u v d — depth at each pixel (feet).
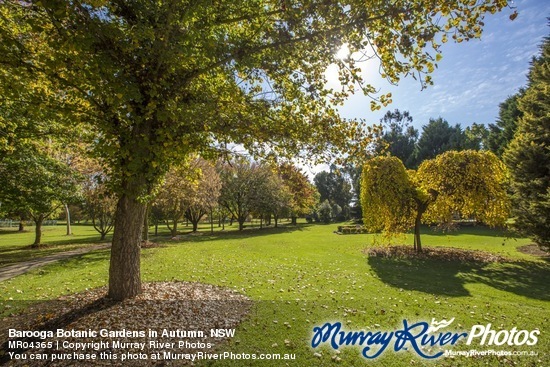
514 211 38.24
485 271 28.78
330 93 15.84
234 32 16.58
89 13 11.84
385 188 38.50
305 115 17.49
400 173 38.81
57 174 44.80
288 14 12.60
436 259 34.60
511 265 31.30
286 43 13.98
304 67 16.14
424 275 26.99
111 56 12.30
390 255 37.29
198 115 13.79
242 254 39.34
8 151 31.45
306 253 40.16
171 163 16.19
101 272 27.61
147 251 42.29
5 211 43.68
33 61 13.55
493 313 16.93
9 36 11.73
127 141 13.92
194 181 22.94
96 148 13.57
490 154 37.65
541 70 44.21
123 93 11.52
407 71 12.84
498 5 10.84
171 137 13.53
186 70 14.55
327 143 16.87
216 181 78.02
